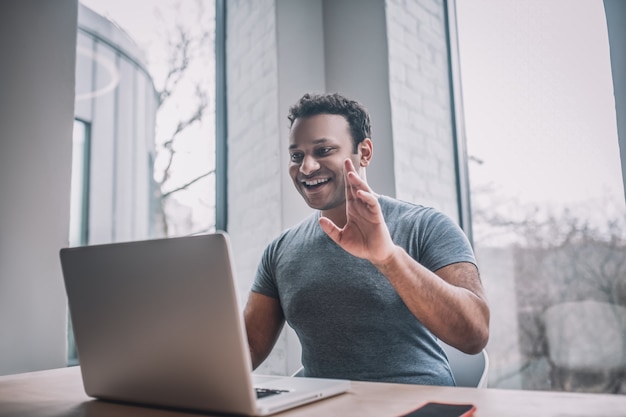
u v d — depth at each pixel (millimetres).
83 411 802
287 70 2170
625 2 1653
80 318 863
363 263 1312
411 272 986
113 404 849
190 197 2393
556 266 1914
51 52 1549
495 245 2102
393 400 799
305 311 1341
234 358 687
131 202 2260
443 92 2316
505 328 2029
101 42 2215
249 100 2312
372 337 1262
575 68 1907
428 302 1002
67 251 866
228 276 678
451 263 1190
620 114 1644
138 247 768
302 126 1434
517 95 2078
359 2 2234
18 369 1391
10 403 871
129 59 2301
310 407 765
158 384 778
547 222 1950
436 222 1298
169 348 747
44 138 1507
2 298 1383
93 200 2166
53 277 1480
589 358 1810
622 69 1648
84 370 878
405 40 2186
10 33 1471
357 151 1459
